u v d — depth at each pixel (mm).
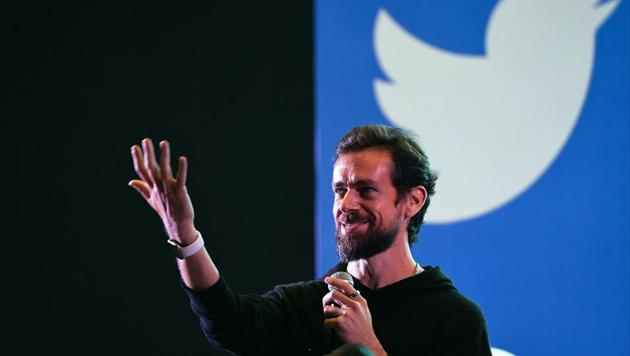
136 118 8430
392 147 4055
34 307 8320
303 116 8445
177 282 8352
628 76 7004
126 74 8461
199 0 8516
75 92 8445
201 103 8461
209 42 8500
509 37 7301
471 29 7391
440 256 7246
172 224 3678
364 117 7543
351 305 3750
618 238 6910
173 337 8344
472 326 4062
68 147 8414
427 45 7473
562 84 7156
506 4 7328
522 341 7043
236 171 8438
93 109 8422
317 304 4156
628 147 6953
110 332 8336
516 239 7129
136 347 8344
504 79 7281
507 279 7121
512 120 7230
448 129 7340
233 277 8375
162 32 8484
